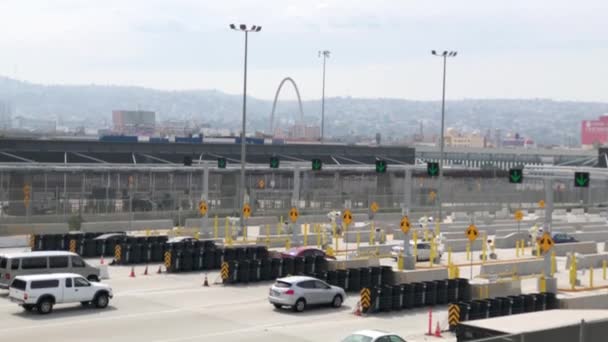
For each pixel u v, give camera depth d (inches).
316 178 3531.0
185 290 1651.1
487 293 1644.9
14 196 2659.9
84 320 1334.9
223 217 3117.6
